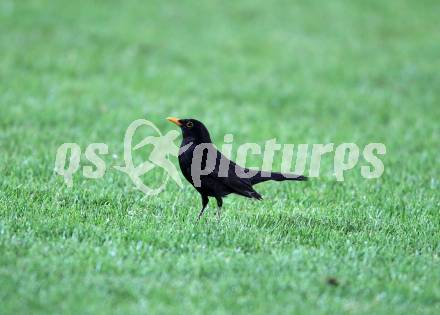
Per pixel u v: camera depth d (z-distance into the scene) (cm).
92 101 2059
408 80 2669
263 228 1032
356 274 878
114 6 3444
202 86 2400
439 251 984
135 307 746
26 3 3281
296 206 1184
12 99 1984
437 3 3950
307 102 2289
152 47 2862
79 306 740
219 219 1059
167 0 3656
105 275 826
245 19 3466
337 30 3384
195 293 786
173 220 1055
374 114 2180
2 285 773
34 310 730
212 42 3038
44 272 816
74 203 1109
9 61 2453
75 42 2789
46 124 1759
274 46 3055
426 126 2016
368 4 3866
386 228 1072
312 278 848
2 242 895
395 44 3216
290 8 3700
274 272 859
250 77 2569
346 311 768
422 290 831
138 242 929
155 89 2309
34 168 1301
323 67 2783
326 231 1035
